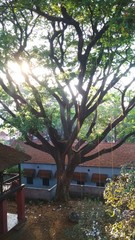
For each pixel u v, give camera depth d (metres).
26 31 16.02
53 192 21.64
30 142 20.06
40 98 18.23
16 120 16.66
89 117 21.33
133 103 17.92
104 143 26.36
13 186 16.05
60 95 19.03
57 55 18.52
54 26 16.47
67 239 14.57
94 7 10.74
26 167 26.81
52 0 11.88
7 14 15.09
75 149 20.17
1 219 15.12
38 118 17.30
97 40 13.76
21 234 15.56
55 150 19.88
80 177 24.61
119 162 23.72
